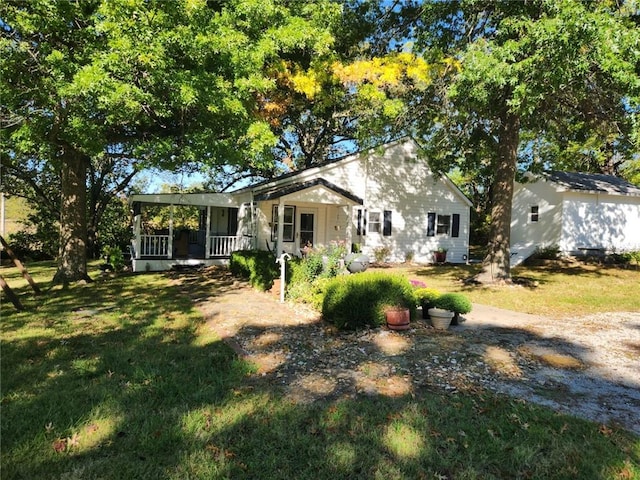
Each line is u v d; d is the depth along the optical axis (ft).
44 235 70.18
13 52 22.22
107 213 78.43
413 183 58.70
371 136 39.17
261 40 27.71
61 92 20.97
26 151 25.68
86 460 8.78
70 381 13.03
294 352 16.75
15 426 10.02
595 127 34.76
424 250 59.77
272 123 46.29
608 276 43.70
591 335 20.27
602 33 20.16
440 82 33.83
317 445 9.56
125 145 35.40
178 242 53.98
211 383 13.20
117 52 21.43
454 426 10.57
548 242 58.75
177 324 21.01
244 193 49.88
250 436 9.91
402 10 36.83
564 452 9.43
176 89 23.34
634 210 61.62
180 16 23.59
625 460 9.12
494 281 37.70
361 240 55.21
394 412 11.28
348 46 39.63
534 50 23.90
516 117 35.96
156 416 10.71
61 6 22.66
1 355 15.56
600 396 12.83
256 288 33.24
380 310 20.45
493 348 17.58
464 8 30.66
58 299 28.17
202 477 8.27
